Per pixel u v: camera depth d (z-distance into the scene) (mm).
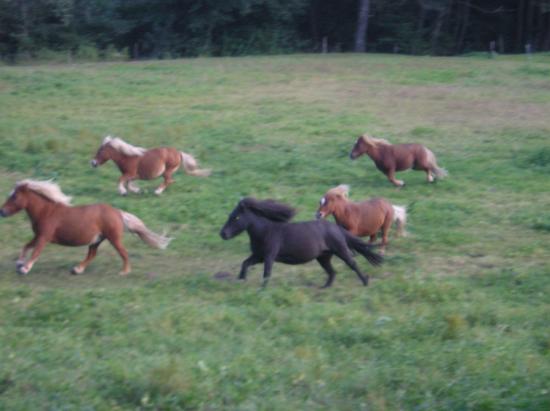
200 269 12180
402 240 13391
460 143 20422
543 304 10484
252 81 30250
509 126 22469
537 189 16375
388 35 49750
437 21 48188
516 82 29812
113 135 20516
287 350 8906
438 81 30156
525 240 13391
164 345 8891
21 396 7621
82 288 11141
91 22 45406
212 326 9477
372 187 16609
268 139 20531
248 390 7746
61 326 9469
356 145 16594
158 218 14578
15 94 26688
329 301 10688
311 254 10930
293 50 46938
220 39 46875
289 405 7496
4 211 11281
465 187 16562
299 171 17812
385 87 28906
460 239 13305
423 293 10742
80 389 7707
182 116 23234
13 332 9211
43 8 42375
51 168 17797
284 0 46094
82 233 11461
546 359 8578
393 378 8039
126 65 35250
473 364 8297
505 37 51969
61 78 30141
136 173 15766
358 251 11211
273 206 11008
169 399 7445
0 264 12320
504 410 7238
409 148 16484
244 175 17406
